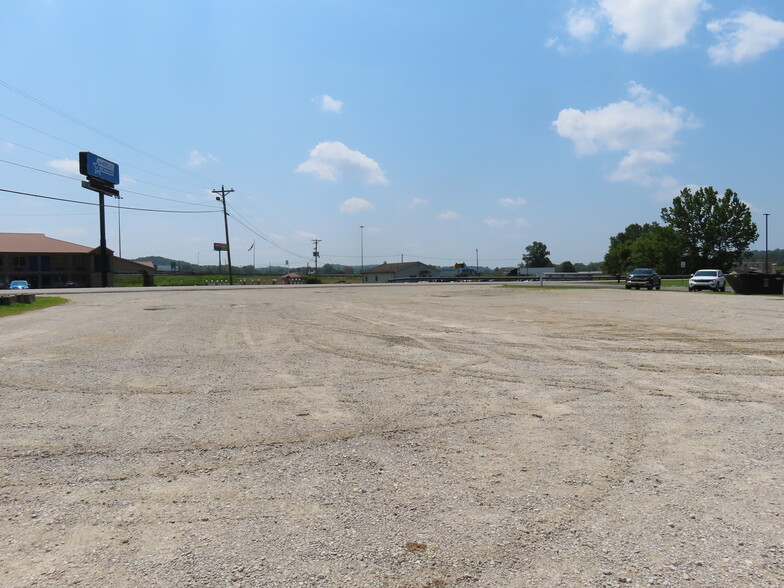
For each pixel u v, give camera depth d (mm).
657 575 2957
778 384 7801
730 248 82688
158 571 3012
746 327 14461
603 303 24641
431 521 3605
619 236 145625
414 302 26328
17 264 71250
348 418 6078
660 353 10500
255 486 4199
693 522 3582
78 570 3027
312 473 4461
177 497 4004
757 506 3820
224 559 3141
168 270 137750
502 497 3982
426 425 5820
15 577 2953
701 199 82812
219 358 10055
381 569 3027
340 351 10891
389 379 8227
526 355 10367
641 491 4086
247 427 5734
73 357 10141
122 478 4367
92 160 57094
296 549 3250
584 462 4703
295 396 7125
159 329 14773
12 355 10383
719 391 7391
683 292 36062
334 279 119562
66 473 4469
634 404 6719
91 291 42812
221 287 50656
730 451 4977
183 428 5699
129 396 7117
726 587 2844
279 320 17266
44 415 6203
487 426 5785
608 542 3324
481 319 17375
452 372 8766
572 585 2871
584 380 8125
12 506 3850
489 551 3221
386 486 4191
